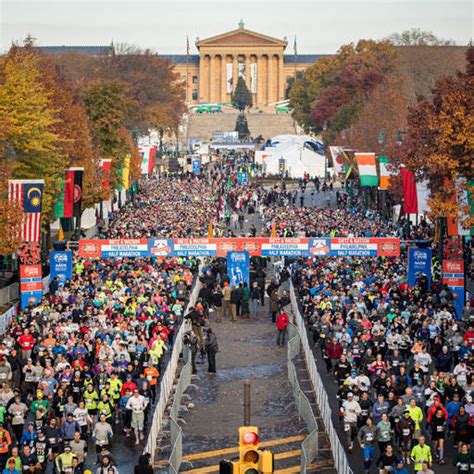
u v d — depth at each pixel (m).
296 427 121.00
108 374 118.56
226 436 117.81
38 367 121.38
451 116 183.88
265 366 153.00
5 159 194.88
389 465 95.25
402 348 136.38
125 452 111.50
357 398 112.38
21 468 96.56
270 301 197.12
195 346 146.12
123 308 154.38
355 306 153.12
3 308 176.00
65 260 184.50
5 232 166.25
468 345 138.38
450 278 174.12
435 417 105.94
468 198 181.00
